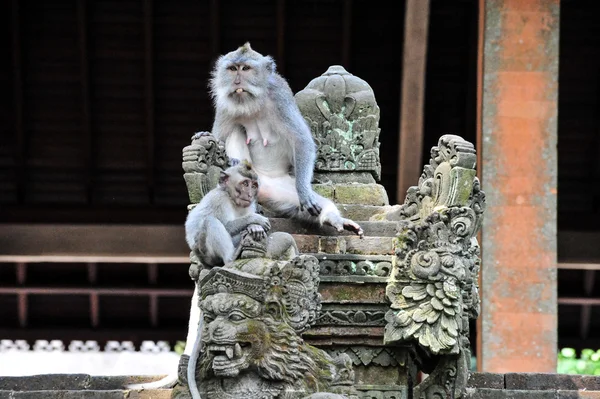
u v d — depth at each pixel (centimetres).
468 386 2005
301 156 2030
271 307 1691
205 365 1711
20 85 4178
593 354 4700
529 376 2025
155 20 4084
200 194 1958
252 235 1756
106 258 4394
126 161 4384
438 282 1850
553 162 3503
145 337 4662
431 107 4253
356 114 2152
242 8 4100
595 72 4216
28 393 1920
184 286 4575
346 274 1934
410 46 3762
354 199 2084
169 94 4228
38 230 4384
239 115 2052
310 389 1691
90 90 4206
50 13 4078
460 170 1905
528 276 3462
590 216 4431
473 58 4109
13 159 4353
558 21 3538
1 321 4678
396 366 1916
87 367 5547
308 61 4188
